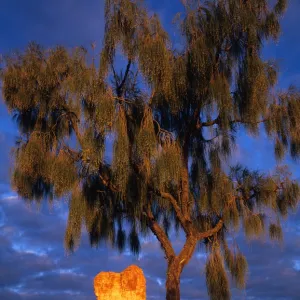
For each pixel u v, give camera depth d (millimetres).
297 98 14445
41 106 14109
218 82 13383
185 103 14430
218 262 15000
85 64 13711
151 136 12695
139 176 13562
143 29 13297
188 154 15266
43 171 13883
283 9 13891
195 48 13281
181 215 14914
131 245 16062
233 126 14359
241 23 13492
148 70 12805
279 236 14742
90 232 15664
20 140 14555
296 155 14484
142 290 9922
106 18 13352
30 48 14406
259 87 13688
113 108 12844
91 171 13836
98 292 9828
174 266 14523
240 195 15109
